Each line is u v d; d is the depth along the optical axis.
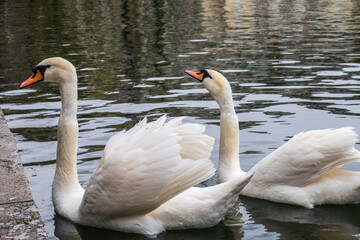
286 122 9.29
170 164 5.58
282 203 6.77
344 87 11.48
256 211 6.52
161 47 17.11
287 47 16.48
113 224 6.02
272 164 6.77
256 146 8.29
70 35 19.84
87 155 7.98
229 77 12.77
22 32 20.77
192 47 16.95
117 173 5.66
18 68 14.41
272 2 30.95
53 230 6.04
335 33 19.00
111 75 13.34
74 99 6.43
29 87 12.38
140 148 5.72
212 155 8.26
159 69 13.88
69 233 5.97
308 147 6.54
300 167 6.57
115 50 16.80
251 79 12.48
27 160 7.86
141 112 10.13
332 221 6.17
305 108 10.04
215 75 7.36
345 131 6.50
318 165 6.51
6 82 12.88
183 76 13.04
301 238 5.73
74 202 6.29
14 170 6.48
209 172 5.66
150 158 5.63
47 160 7.86
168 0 32.41
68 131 6.39
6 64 14.99
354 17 23.56
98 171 5.82
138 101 10.90
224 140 7.38
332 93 11.02
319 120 9.33
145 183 5.63
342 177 6.57
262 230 5.95
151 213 5.92
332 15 24.56
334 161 6.50
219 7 29.06
